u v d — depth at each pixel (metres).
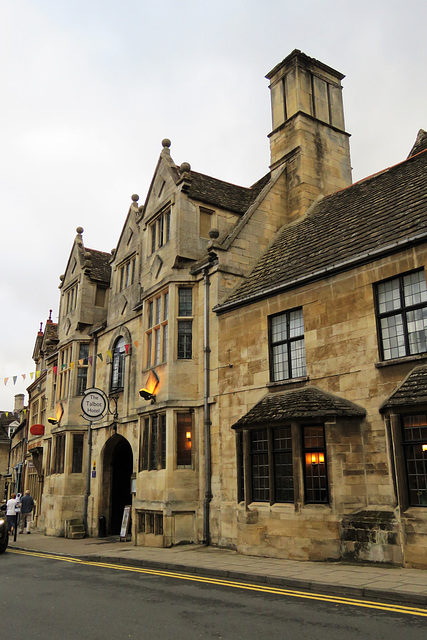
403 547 9.80
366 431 11.38
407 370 10.92
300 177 18.67
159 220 18.88
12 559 13.66
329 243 14.32
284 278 14.16
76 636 5.88
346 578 8.62
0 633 6.11
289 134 19.64
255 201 18.02
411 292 11.33
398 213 12.94
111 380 21.33
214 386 15.51
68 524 20.97
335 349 12.45
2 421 59.59
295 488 11.67
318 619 6.29
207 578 9.59
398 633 5.64
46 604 7.60
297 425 11.90
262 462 12.95
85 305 24.17
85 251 25.86
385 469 10.87
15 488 40.59
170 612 6.82
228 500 14.19
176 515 14.92
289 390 13.26
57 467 23.16
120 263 22.28
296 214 18.50
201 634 5.79
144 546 15.57
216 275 16.16
